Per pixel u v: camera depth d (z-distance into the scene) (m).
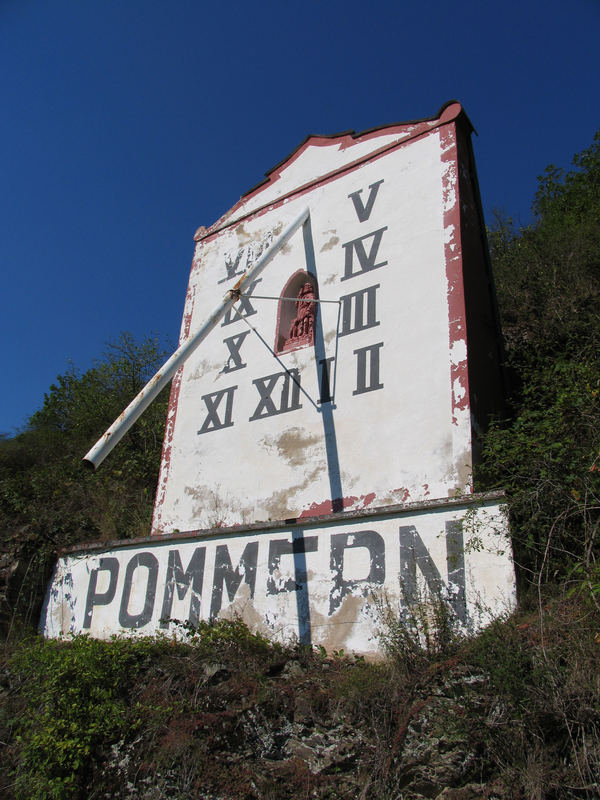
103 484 16.64
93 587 12.20
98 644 9.73
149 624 11.12
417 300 11.48
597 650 6.51
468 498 8.65
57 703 8.76
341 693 7.47
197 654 9.20
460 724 6.45
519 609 7.62
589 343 12.37
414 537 8.97
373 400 11.22
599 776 5.72
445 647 7.74
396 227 12.49
